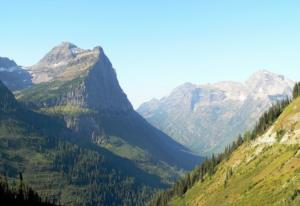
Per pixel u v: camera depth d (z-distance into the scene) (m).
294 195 163.38
